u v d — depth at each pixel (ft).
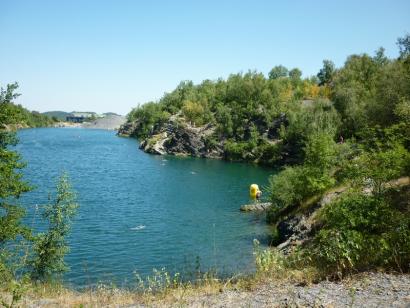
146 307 40.63
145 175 258.78
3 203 71.31
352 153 114.01
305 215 104.73
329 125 279.49
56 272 81.20
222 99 500.33
